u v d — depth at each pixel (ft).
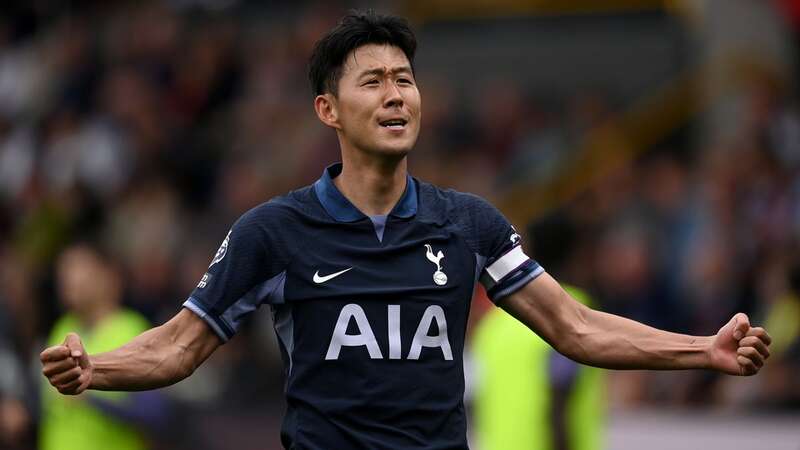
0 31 175.94
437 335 46.39
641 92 152.15
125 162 149.89
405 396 45.80
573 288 72.69
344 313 46.16
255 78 158.20
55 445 80.38
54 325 115.75
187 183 149.48
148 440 80.33
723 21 149.38
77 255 81.51
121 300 124.77
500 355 71.87
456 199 48.42
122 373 45.39
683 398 93.30
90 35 170.50
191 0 171.01
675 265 117.29
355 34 47.34
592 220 125.70
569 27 159.02
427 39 162.81
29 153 155.43
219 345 47.19
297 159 145.59
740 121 139.74
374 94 46.83
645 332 47.55
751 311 105.29
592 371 71.72
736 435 88.22
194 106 156.66
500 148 140.26
